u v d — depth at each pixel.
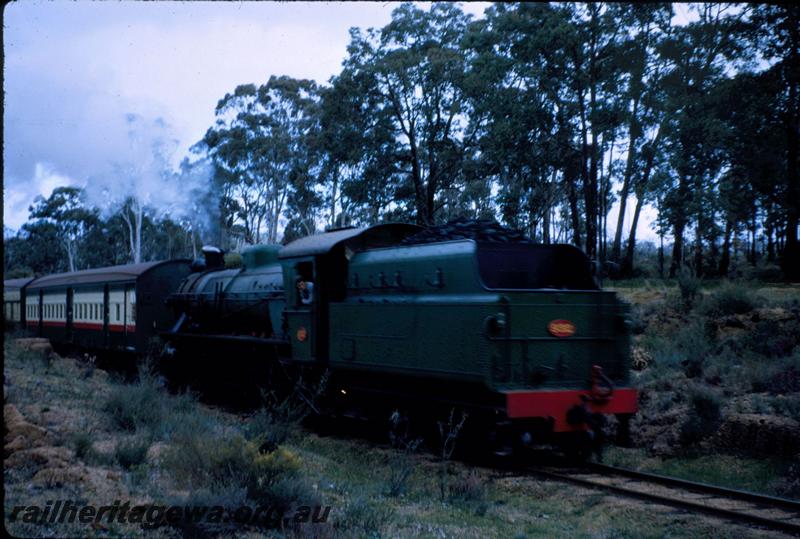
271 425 11.17
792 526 7.27
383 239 13.55
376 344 11.85
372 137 33.41
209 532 6.37
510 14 27.31
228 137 46.31
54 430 9.73
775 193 23.98
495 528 7.56
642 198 29.20
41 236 59.69
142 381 13.85
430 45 32.78
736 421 10.74
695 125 24.27
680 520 7.70
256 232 50.91
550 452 11.38
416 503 8.47
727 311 16.22
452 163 33.44
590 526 7.79
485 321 9.54
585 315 10.30
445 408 11.07
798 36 21.94
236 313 16.64
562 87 28.61
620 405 10.11
